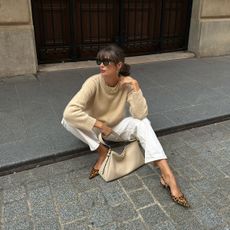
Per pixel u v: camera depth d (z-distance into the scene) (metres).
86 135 2.54
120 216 2.23
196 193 2.47
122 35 5.93
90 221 2.18
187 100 4.12
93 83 2.47
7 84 4.61
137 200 2.39
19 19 4.64
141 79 4.92
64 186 2.54
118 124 2.68
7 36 4.66
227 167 2.82
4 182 2.59
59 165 2.83
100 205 2.33
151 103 4.01
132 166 2.69
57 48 5.54
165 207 2.31
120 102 2.58
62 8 5.31
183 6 6.27
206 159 2.94
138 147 2.73
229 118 3.76
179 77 5.06
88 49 5.79
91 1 5.47
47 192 2.47
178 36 6.52
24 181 2.60
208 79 4.98
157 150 2.42
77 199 2.39
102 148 2.64
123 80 2.48
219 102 4.07
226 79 5.00
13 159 2.76
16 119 3.50
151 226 2.14
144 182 2.59
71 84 4.63
